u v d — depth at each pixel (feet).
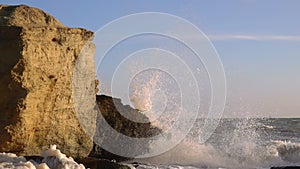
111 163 48.14
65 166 39.63
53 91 51.26
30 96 48.14
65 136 53.78
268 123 136.98
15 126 47.39
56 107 52.16
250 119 82.53
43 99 50.19
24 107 47.57
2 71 47.65
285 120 221.87
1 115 47.57
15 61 47.44
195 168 63.16
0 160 40.22
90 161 48.70
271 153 73.56
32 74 48.49
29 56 48.08
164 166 61.72
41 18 54.90
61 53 52.03
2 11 53.47
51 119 51.72
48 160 40.81
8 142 47.37
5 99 47.55
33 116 49.24
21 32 47.83
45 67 49.73
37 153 50.14
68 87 53.42
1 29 48.78
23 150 48.67
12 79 47.37
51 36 51.21
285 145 77.41
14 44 47.85
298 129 145.18
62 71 52.24
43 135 51.11
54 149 42.65
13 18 51.80
